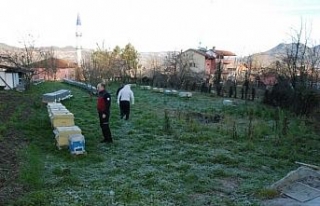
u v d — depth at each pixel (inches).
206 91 1396.4
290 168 372.2
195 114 756.0
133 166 350.9
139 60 2593.5
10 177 287.0
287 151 438.9
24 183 277.4
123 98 649.0
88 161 361.7
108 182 296.5
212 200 265.3
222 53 2581.2
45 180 295.6
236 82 1370.6
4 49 1911.9
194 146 447.2
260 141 498.0
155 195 269.1
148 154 403.2
